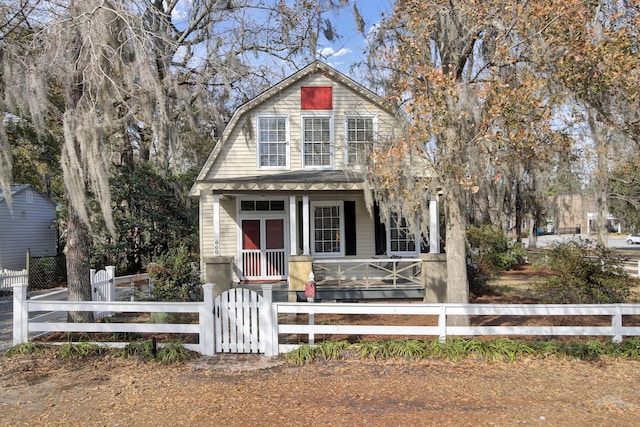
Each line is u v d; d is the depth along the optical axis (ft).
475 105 24.07
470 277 45.62
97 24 25.20
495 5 24.54
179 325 24.61
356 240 47.34
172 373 21.57
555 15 23.27
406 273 44.75
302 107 45.88
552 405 17.51
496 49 25.55
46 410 17.35
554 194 50.67
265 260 47.75
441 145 24.62
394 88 30.12
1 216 65.00
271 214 48.03
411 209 26.48
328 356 23.43
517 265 68.90
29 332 26.53
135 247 62.95
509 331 24.16
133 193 61.05
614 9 25.89
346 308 24.20
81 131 23.95
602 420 16.16
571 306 24.08
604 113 26.18
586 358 23.16
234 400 18.19
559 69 23.59
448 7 25.72
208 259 39.65
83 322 28.02
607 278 29.66
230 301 24.72
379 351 23.52
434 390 19.13
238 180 40.09
